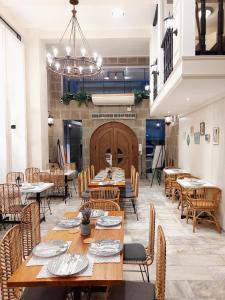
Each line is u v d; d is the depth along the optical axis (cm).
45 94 809
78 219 280
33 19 695
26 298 198
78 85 1162
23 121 732
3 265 186
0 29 590
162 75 575
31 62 755
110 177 632
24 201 584
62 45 828
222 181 474
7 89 618
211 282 302
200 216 511
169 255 371
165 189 768
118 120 1027
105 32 771
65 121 1065
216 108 508
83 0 589
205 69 331
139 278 309
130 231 461
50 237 238
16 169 732
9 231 203
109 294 200
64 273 173
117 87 1172
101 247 211
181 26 338
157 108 675
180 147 840
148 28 762
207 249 391
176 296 274
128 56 962
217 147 501
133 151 1037
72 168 888
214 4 468
